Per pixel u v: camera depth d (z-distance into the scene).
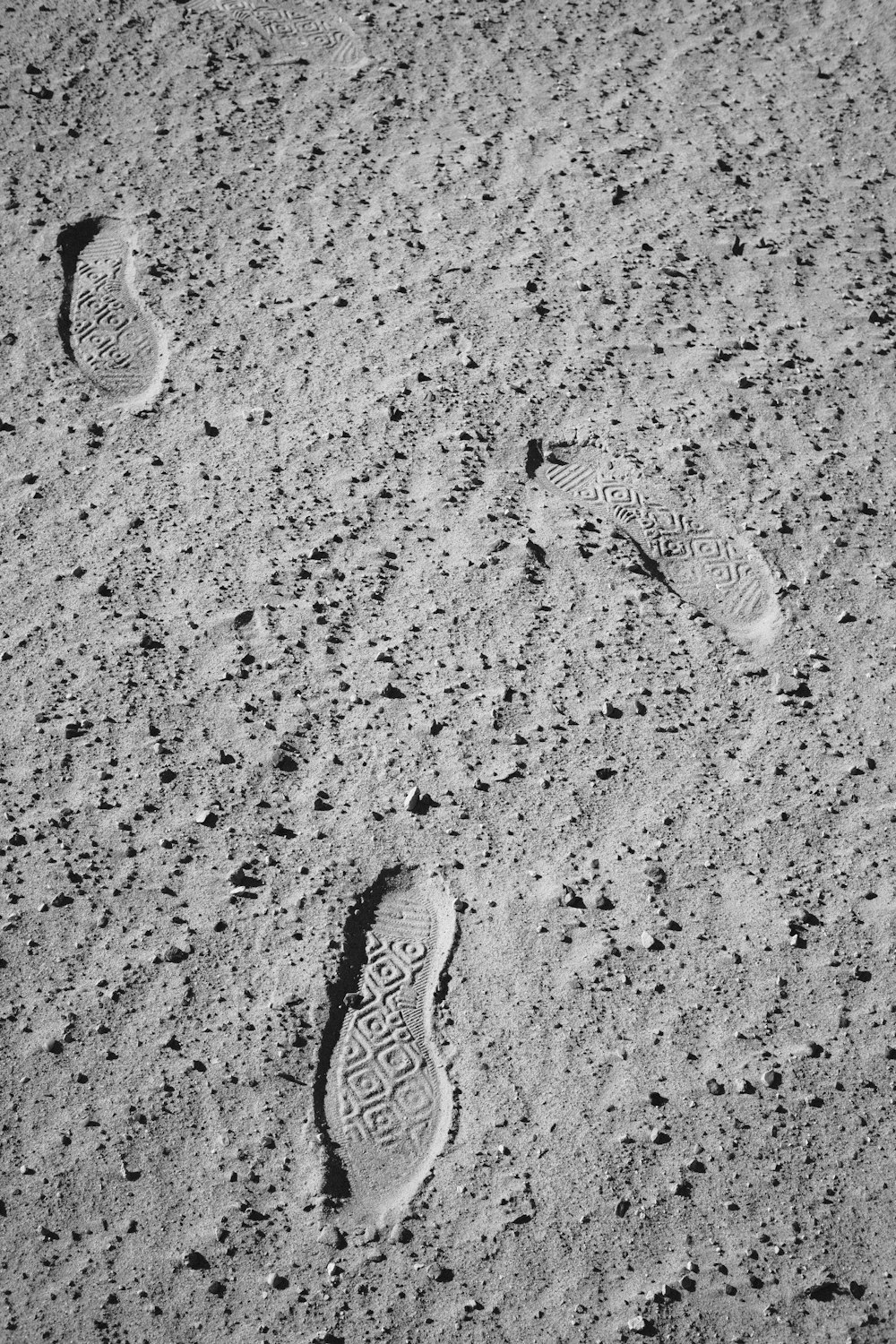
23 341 2.91
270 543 2.74
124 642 2.66
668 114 3.25
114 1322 2.33
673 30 3.39
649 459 2.83
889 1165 2.41
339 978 2.47
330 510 2.77
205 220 3.05
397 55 3.31
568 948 2.49
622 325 2.96
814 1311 2.35
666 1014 2.46
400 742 2.60
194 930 2.49
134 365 2.90
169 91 3.22
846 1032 2.46
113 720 2.61
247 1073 2.42
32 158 3.11
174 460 2.81
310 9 3.38
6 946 2.48
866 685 2.67
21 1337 2.32
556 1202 2.38
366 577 2.72
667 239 3.06
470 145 3.18
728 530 2.78
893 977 2.49
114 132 3.16
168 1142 2.40
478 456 2.82
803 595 2.73
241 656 2.65
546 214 3.08
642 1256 2.36
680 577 2.75
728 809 2.58
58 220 3.03
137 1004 2.46
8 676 2.63
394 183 3.12
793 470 2.83
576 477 2.82
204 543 2.74
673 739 2.62
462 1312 2.34
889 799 2.60
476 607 2.70
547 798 2.58
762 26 3.40
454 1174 2.39
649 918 2.51
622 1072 2.44
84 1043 2.44
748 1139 2.41
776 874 2.55
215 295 2.97
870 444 2.86
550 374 2.90
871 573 2.76
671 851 2.55
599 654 2.67
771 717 2.64
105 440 2.82
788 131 3.23
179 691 2.63
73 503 2.77
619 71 3.32
